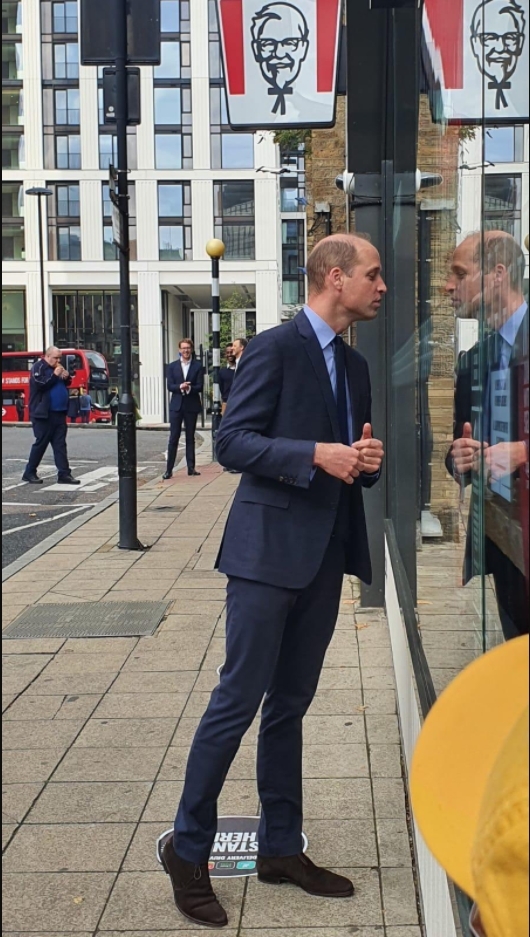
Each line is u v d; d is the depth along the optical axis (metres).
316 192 13.63
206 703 4.67
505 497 1.68
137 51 8.11
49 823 3.49
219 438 2.79
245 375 2.79
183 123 45.41
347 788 3.70
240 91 6.21
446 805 1.01
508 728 0.99
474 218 2.17
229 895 3.02
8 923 2.88
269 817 3.06
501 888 0.90
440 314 3.09
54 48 45.34
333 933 2.80
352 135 5.93
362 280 2.79
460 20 2.41
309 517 2.77
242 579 2.77
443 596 2.89
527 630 1.46
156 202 45.94
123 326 8.63
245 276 46.25
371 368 6.02
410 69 4.29
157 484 14.00
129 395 8.60
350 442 2.91
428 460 3.55
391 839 3.32
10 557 8.67
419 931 2.79
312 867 3.05
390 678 4.93
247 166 45.59
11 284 47.47
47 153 46.41
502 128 1.67
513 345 1.54
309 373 2.79
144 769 3.93
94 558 8.41
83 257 47.25
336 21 6.12
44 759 4.04
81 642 5.79
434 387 3.29
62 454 14.55
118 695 4.82
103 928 2.85
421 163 3.81
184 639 5.81
